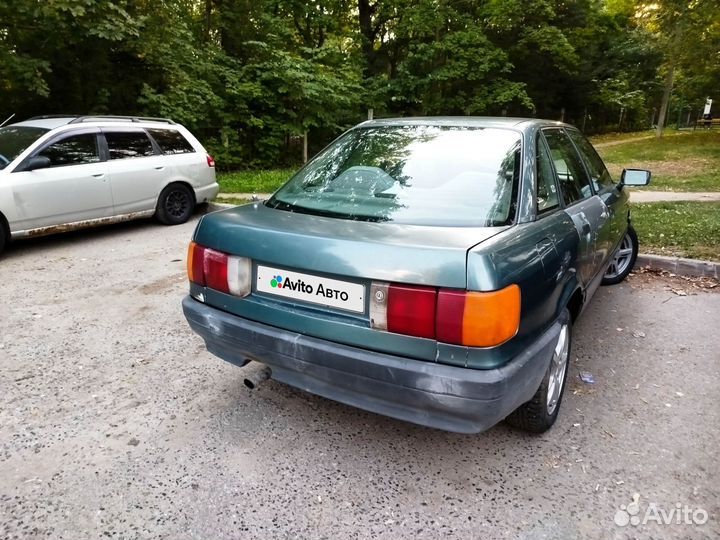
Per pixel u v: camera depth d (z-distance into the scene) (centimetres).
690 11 1941
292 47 1827
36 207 612
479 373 192
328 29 1989
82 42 1009
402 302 198
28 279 523
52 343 374
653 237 652
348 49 2048
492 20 2066
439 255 194
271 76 1445
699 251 588
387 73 2166
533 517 213
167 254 620
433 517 213
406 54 2092
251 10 1606
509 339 200
